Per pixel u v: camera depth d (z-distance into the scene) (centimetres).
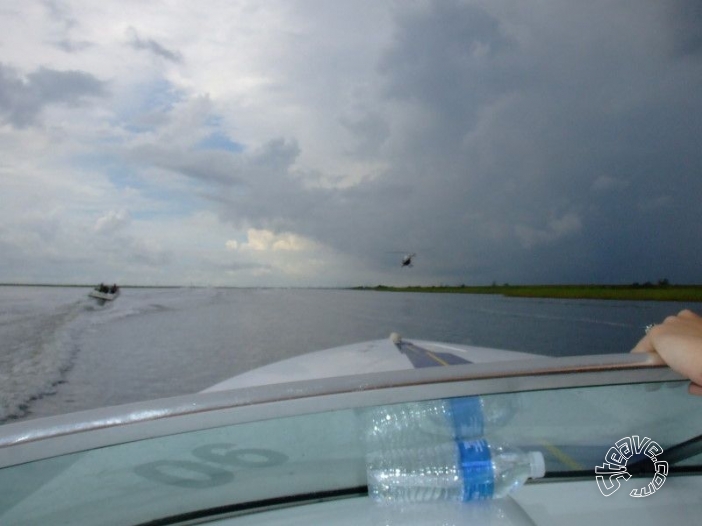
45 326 1142
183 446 91
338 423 99
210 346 1054
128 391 715
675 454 112
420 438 101
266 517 101
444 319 1470
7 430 79
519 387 99
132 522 95
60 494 85
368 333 1244
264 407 91
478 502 102
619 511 104
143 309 1579
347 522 98
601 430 109
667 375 102
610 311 1731
